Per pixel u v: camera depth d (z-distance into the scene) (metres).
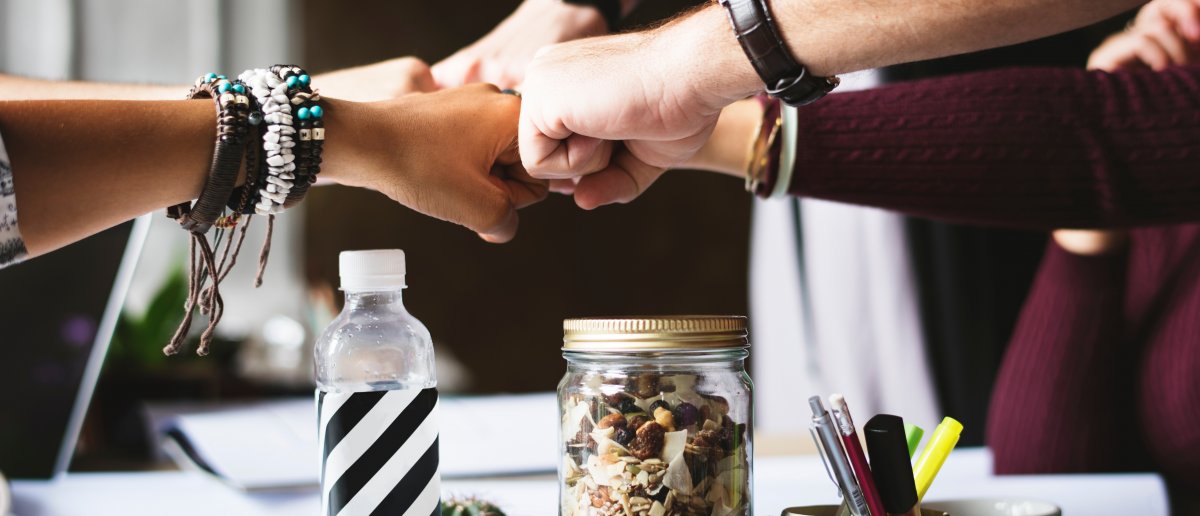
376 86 0.96
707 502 0.61
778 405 2.00
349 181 0.75
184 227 0.67
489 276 4.09
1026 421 1.34
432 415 0.62
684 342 0.60
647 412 0.60
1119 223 1.01
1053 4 0.60
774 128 0.98
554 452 1.06
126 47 3.51
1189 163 0.96
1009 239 1.74
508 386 4.11
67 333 1.01
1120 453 1.32
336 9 3.82
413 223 4.00
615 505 0.60
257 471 0.96
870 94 1.02
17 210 0.59
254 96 0.66
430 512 0.62
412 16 3.91
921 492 0.62
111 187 0.62
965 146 0.98
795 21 0.63
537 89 0.75
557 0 1.19
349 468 0.60
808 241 1.90
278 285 3.73
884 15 0.62
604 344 0.60
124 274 1.02
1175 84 0.99
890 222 1.76
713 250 4.09
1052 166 0.99
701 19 0.68
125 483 0.97
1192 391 1.22
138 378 2.16
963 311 1.75
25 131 0.59
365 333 0.62
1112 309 1.30
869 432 0.58
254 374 3.01
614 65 0.71
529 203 0.90
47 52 3.40
